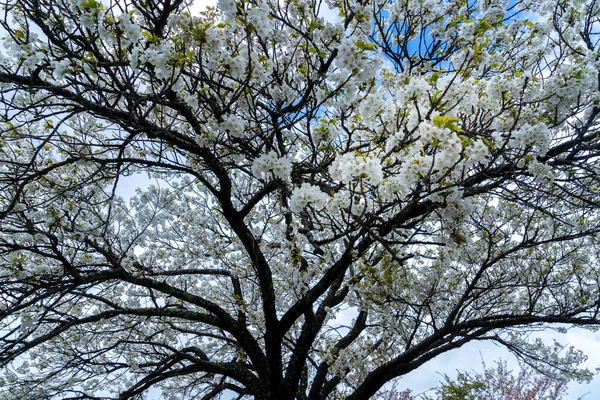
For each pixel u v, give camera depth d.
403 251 6.21
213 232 6.69
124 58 3.33
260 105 3.95
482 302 6.49
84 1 2.52
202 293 7.25
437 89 2.78
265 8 2.74
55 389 5.20
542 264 6.07
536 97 3.05
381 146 3.43
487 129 3.16
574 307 5.39
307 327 5.90
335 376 6.64
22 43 2.81
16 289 4.08
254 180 6.74
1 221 4.10
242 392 6.57
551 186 3.70
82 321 4.60
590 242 5.67
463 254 5.17
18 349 3.93
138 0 3.32
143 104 3.87
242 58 2.93
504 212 5.73
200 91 3.36
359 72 2.72
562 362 6.20
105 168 4.04
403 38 4.87
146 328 6.88
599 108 3.34
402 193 2.62
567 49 4.02
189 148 3.88
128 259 4.94
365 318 7.30
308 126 3.49
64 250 4.94
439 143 2.28
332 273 4.91
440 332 5.23
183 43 2.85
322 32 3.05
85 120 5.16
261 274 5.16
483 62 2.95
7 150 4.70
